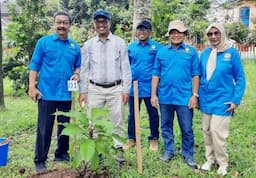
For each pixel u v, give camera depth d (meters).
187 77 5.25
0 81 9.63
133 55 5.88
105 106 5.31
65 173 4.93
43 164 5.25
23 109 9.79
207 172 5.09
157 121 6.02
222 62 4.88
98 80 5.18
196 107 5.25
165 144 5.57
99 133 4.49
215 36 4.87
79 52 5.23
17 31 12.45
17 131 7.42
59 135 5.37
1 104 9.66
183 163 5.36
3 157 5.39
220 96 4.91
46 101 5.07
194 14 17.52
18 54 12.54
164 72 5.34
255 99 10.14
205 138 5.22
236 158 5.56
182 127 5.35
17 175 5.10
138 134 5.03
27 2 12.43
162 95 5.41
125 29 14.38
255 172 4.99
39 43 5.05
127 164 5.34
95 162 4.39
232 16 26.19
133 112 6.04
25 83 12.43
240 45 20.83
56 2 19.52
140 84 5.88
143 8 8.45
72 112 4.56
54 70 5.04
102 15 5.02
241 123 7.57
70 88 5.08
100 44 5.16
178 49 5.27
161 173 5.08
